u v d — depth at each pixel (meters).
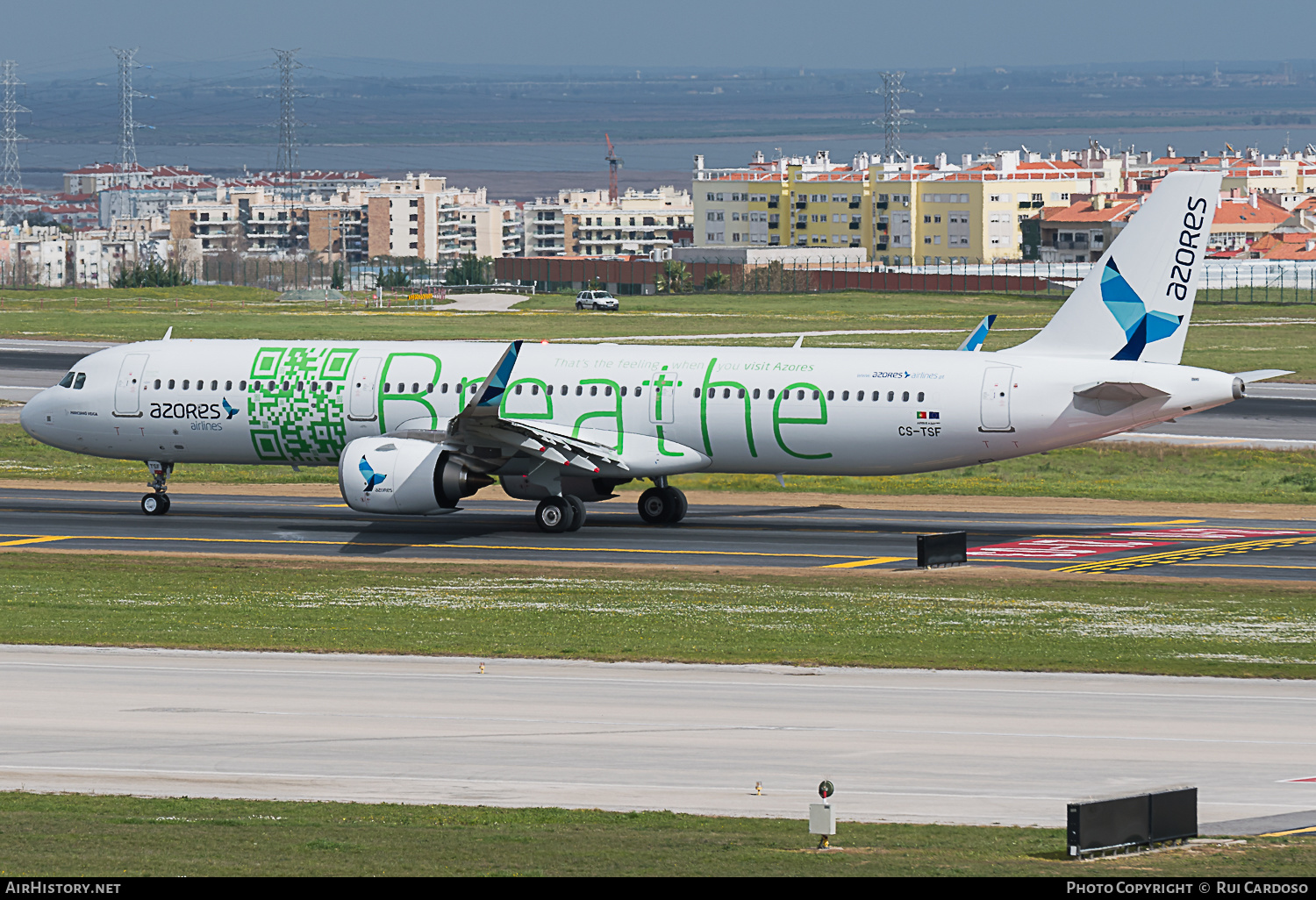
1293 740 115.88
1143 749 113.38
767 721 121.06
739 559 199.25
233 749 112.31
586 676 136.00
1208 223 199.62
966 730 118.75
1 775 105.44
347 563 195.62
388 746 113.31
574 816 95.50
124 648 145.62
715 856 84.88
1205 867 83.50
